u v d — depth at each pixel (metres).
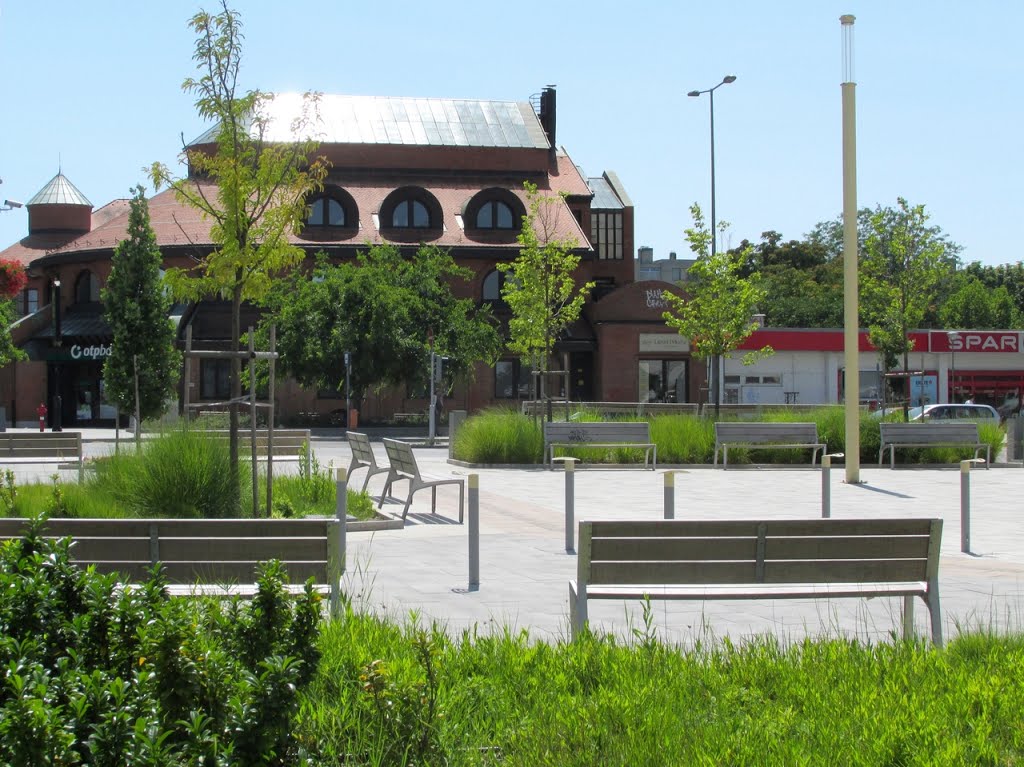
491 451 24.94
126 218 55.62
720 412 30.73
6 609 4.14
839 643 6.47
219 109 13.88
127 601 4.24
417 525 14.38
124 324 35.94
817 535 6.96
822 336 50.78
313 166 14.30
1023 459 27.02
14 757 3.19
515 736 4.79
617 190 66.50
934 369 52.88
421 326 43.91
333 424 47.44
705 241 33.31
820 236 103.25
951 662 6.23
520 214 55.28
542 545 12.50
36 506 13.20
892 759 4.63
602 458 25.42
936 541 7.06
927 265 32.81
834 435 26.59
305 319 42.59
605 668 5.73
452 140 59.41
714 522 6.81
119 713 3.38
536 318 36.22
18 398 55.44
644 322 53.00
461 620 8.13
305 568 6.87
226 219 13.98
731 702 5.31
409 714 4.62
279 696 3.91
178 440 13.52
